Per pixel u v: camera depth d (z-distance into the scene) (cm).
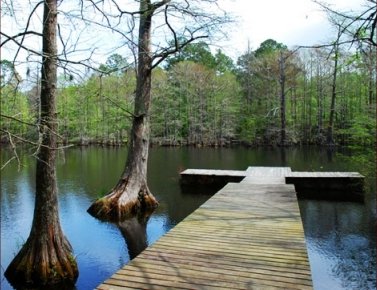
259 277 399
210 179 1349
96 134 3669
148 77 1039
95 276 611
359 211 973
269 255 466
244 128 3625
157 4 764
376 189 1159
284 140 3238
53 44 565
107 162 2138
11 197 1238
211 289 371
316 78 3478
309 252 693
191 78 3816
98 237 816
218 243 514
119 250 737
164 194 1225
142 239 803
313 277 587
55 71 565
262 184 1060
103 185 1386
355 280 573
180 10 795
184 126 3844
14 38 358
